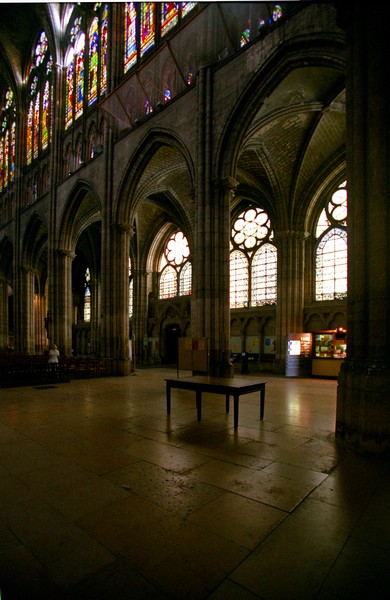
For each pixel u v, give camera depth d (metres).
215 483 4.27
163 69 17.02
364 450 5.36
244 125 12.78
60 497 3.90
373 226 6.08
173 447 5.63
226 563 2.76
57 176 25.22
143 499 3.85
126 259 18.95
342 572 2.66
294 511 3.60
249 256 23.91
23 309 30.19
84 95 23.42
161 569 2.68
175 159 19.06
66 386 13.44
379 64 6.25
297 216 19.84
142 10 19.33
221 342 12.77
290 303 19.70
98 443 5.86
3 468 4.77
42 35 30.14
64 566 2.72
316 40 10.45
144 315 30.08
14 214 32.00
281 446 5.70
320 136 17.22
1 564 2.75
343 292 19.12
